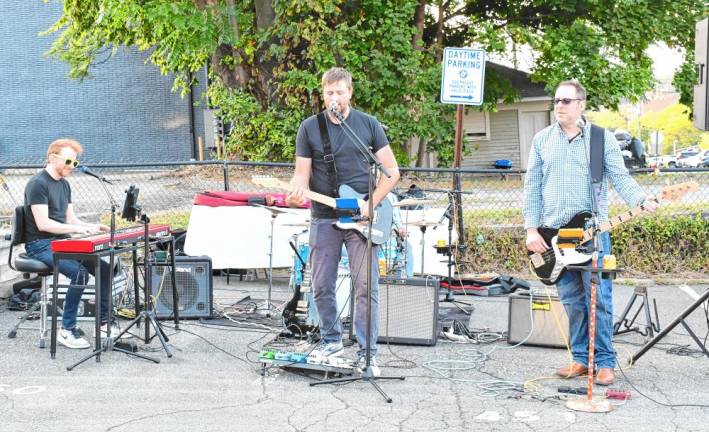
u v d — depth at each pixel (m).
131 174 13.28
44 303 5.84
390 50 15.38
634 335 6.22
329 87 4.78
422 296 5.91
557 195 4.87
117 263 6.65
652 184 9.10
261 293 7.92
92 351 5.73
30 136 26.16
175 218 9.81
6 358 5.54
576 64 17.03
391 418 4.34
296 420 4.30
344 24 14.30
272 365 5.34
